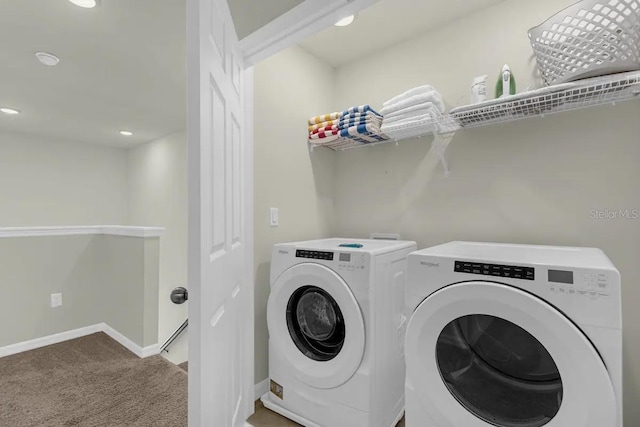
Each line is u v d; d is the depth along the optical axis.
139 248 2.72
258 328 1.84
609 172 1.49
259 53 1.59
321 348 1.62
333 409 1.50
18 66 2.55
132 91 3.06
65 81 2.82
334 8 1.30
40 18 1.93
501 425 1.04
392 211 2.19
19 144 4.48
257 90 1.85
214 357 1.08
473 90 1.71
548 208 1.64
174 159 4.48
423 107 1.75
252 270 1.78
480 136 1.85
